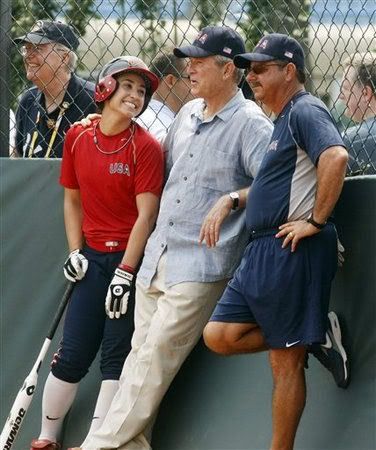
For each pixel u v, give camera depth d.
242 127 18.92
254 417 19.33
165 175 20.08
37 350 21.36
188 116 19.72
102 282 20.03
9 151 22.02
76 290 20.19
